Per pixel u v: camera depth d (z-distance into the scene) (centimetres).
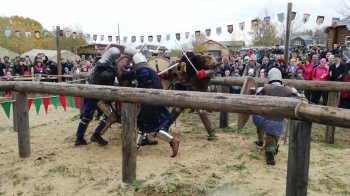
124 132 352
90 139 501
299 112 234
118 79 452
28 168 409
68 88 391
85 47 2552
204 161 424
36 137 557
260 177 371
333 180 366
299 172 241
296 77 835
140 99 331
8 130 633
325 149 488
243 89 434
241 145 500
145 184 353
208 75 501
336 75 773
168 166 404
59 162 427
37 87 420
